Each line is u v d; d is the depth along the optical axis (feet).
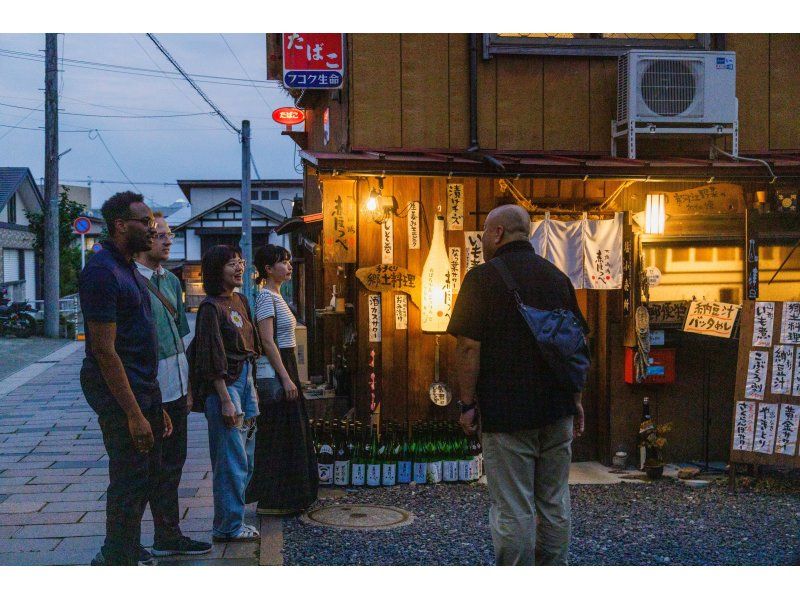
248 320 19.21
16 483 23.21
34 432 31.09
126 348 14.42
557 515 14.34
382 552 17.85
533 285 14.25
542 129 26.16
